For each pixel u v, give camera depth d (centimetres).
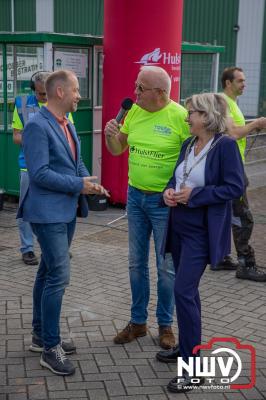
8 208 805
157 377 361
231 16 1981
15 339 408
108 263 582
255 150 1205
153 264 578
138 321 409
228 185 330
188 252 344
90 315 452
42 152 341
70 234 371
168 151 379
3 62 791
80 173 379
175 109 383
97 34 2173
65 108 356
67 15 2238
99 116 846
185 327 343
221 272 565
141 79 373
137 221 398
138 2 732
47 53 745
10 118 804
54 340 363
